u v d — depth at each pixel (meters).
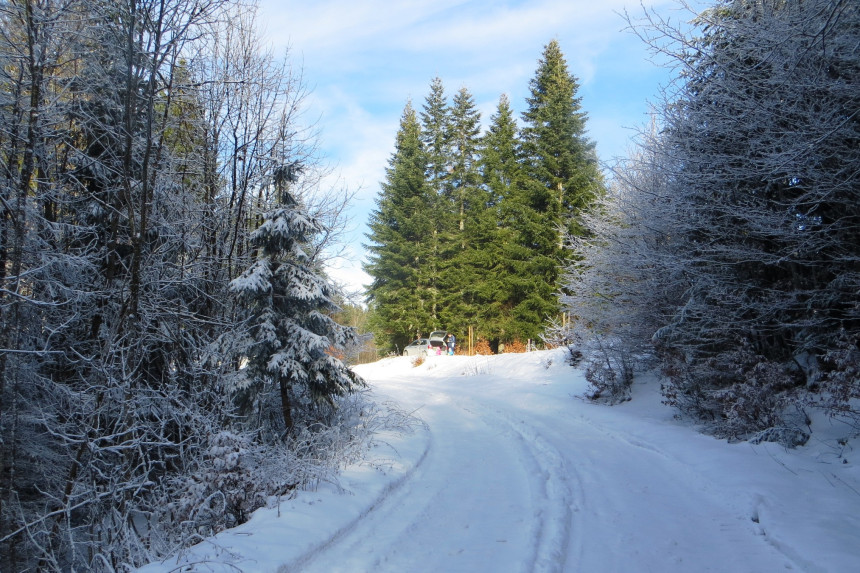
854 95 7.75
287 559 4.68
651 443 9.77
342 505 6.41
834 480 6.75
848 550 4.75
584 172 30.86
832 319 9.17
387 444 9.91
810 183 8.63
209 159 13.84
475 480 7.88
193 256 12.61
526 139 37.06
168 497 8.05
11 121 8.69
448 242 40.94
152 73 9.10
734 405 9.07
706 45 10.39
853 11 7.51
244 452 6.81
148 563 5.25
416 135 43.09
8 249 8.52
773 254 9.49
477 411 14.98
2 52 8.40
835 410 8.04
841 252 8.95
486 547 5.24
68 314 9.79
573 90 33.62
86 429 7.64
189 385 11.05
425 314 38.59
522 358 24.27
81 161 10.34
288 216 11.00
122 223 10.61
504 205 35.19
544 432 11.34
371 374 30.91
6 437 8.26
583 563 4.89
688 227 10.59
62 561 8.35
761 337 10.77
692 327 11.37
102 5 9.01
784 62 8.33
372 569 4.76
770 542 5.33
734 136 9.73
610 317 15.48
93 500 7.22
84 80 9.62
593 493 7.07
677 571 4.72
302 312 11.31
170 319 11.02
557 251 32.09
